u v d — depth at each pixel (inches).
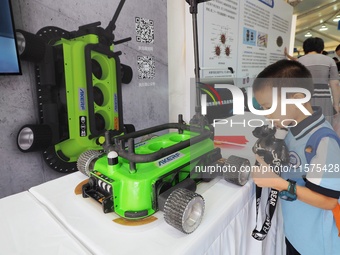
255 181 23.6
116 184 19.4
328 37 272.1
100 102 50.3
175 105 68.8
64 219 19.6
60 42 44.7
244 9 75.4
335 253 24.7
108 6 61.1
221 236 20.3
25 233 18.1
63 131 46.3
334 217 23.8
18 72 40.7
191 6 28.3
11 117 46.5
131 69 65.1
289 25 108.9
